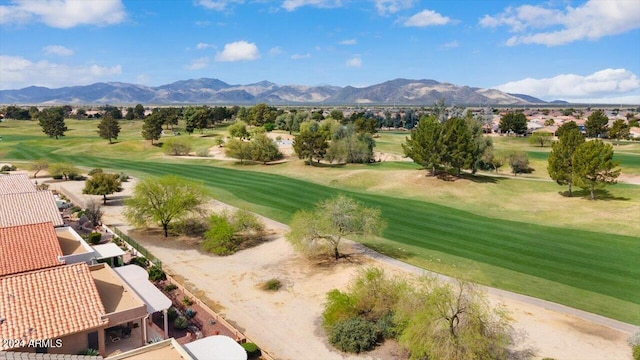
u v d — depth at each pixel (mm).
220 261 47031
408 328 26906
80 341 27578
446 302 26719
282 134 159375
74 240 43875
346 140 111125
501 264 44062
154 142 147125
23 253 36281
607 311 33938
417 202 71875
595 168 65062
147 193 54750
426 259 45094
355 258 45438
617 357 27938
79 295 29359
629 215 59375
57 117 162625
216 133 171625
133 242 51875
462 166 81438
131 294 32250
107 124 147125
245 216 54250
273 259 47094
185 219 59812
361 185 85000
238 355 26547
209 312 35281
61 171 91375
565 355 28250
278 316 35062
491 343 26172
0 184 61219
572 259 45375
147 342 30297
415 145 83000
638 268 42688
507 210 67312
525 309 34156
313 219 45188
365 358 29297
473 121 102500
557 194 74000
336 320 32469
